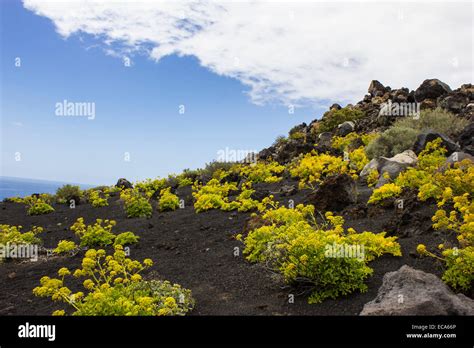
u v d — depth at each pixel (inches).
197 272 310.2
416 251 266.7
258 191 517.7
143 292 244.5
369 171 517.3
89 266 245.6
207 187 605.0
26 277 334.3
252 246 321.1
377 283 241.4
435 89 872.3
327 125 956.6
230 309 239.5
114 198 737.6
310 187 531.5
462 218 296.4
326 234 273.0
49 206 664.4
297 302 237.9
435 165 438.6
